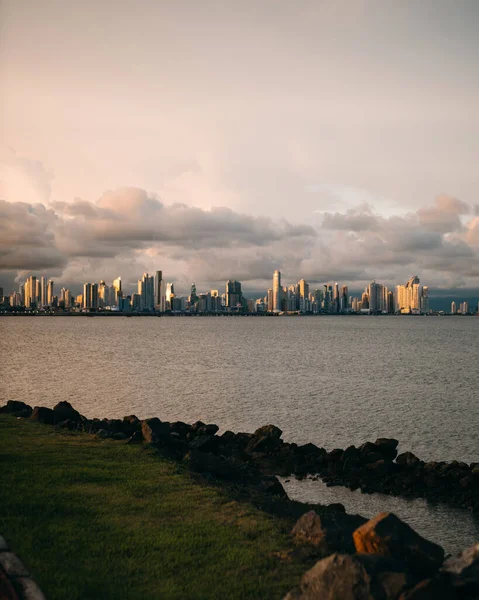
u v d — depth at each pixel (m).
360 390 55.00
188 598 8.32
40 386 55.47
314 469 27.17
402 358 94.06
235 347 120.94
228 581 8.93
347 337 175.25
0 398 47.69
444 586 6.59
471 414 42.75
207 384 58.19
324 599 6.95
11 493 13.03
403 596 6.52
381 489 24.33
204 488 14.55
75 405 44.88
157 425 22.66
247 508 13.02
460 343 142.62
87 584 8.59
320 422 39.41
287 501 15.52
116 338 158.50
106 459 17.33
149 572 9.20
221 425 38.03
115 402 46.53
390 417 41.41
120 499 13.09
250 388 55.47
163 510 12.45
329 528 10.90
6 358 87.44
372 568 7.07
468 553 7.81
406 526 8.50
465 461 30.20
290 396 50.59
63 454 17.61
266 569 9.45
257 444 29.64
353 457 27.70
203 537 10.78
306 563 9.74
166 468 16.47
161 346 122.38
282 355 98.62
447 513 21.59
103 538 10.55
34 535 10.47
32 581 8.20
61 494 13.14
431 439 34.84
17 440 19.91
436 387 57.78
